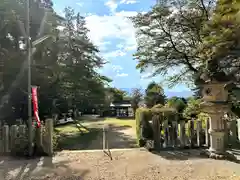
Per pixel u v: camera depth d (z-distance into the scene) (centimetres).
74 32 2056
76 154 654
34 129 661
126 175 483
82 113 3541
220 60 658
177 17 1235
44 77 1477
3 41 1394
